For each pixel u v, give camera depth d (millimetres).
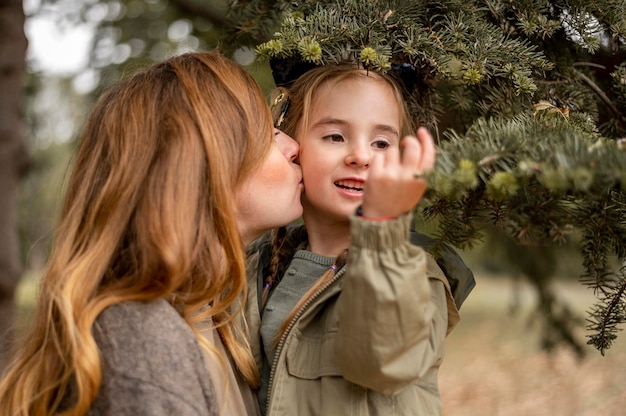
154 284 1226
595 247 1344
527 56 1380
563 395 6156
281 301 1473
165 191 1264
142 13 3176
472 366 7605
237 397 1330
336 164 1452
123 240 1286
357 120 1444
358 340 1129
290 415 1293
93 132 1411
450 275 1470
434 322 1287
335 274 1435
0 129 3061
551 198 1223
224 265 1332
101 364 1154
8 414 1291
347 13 1402
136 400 1124
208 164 1312
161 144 1298
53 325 1236
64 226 1336
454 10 1434
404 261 1101
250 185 1402
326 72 1488
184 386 1159
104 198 1285
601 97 1621
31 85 3783
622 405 5629
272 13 1724
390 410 1271
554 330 3018
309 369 1317
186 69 1399
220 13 2750
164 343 1170
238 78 1422
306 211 1560
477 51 1354
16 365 1318
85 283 1224
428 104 1602
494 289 14641
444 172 1028
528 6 1435
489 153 1075
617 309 1411
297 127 1540
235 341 1403
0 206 3086
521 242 1396
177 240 1237
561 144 1053
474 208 1320
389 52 1348
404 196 1096
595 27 1433
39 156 4457
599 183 950
